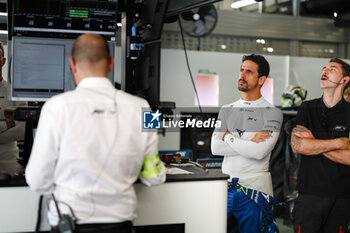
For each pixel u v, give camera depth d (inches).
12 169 84.2
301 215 103.0
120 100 62.4
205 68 167.6
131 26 91.3
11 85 88.4
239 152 100.9
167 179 78.5
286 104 162.2
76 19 90.5
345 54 187.0
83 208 59.6
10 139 112.7
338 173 98.6
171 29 169.2
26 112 82.2
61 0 89.1
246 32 179.0
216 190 82.3
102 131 59.9
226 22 176.4
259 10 180.5
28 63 88.7
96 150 59.4
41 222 74.2
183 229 80.9
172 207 80.1
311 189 101.0
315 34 184.9
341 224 99.1
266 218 98.6
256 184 100.9
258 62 105.5
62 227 59.1
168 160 96.2
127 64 92.2
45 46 89.1
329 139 100.5
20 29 88.3
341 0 171.5
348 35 186.2
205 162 142.6
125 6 91.2
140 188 78.4
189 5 85.4
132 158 62.1
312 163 101.5
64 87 90.4
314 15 183.8
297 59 175.6
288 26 183.2
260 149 99.7
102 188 60.1
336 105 102.3
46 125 58.4
